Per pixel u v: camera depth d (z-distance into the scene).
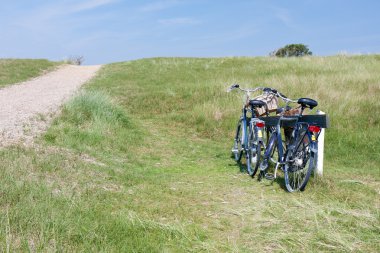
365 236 4.29
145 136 10.25
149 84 18.83
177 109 13.59
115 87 17.78
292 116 6.28
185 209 5.09
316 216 4.82
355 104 11.55
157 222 4.50
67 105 10.45
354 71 17.84
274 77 17.06
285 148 6.72
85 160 6.89
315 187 6.07
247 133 7.64
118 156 7.90
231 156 8.71
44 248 3.62
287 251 3.98
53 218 4.09
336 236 4.20
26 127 8.66
